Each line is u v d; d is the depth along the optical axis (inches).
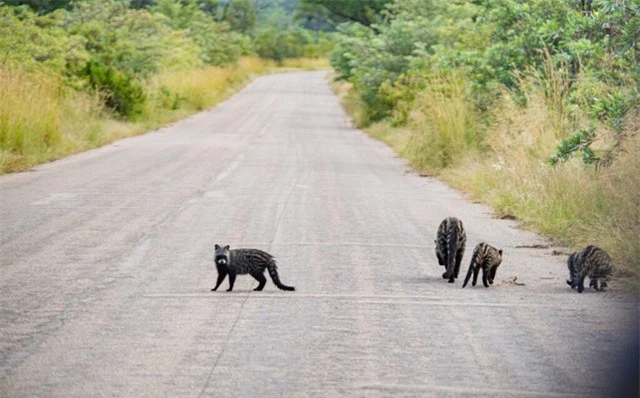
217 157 1994.3
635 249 845.8
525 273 866.8
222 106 4200.3
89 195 1343.5
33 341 609.3
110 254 914.7
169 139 2476.6
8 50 2309.3
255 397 503.5
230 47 6245.1
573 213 1104.8
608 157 1137.4
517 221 1198.3
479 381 534.9
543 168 1278.3
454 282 820.6
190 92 3978.8
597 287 797.9
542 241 1047.6
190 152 2100.1
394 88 3112.7
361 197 1397.6
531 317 689.6
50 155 1888.5
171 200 1306.6
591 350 598.9
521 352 594.9
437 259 925.2
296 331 641.0
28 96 1897.1
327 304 723.4
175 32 4035.4
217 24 6131.9
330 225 1122.0
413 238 1045.2
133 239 998.4
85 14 3248.0
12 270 834.8
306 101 4724.4
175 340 614.5
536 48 1771.7
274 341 614.2
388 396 507.5
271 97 4972.9
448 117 1847.9
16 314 679.1
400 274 847.7
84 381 527.5
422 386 525.0
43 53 2470.5
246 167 1793.8
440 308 715.4
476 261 794.2
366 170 1828.2
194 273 832.9
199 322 661.9
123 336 623.5
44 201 1278.3
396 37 3225.9
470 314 697.0
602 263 788.0
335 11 4773.6
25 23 2544.3
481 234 1093.8
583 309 717.9
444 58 1994.3
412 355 585.9
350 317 682.2
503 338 629.0
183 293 754.2
